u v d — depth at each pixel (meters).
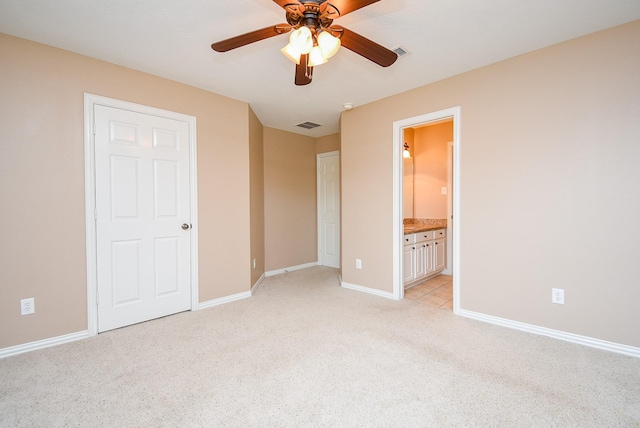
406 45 2.27
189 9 1.84
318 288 3.86
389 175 3.34
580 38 2.17
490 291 2.63
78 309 2.36
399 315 2.86
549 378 1.77
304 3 1.50
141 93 2.67
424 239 4.01
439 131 4.69
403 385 1.72
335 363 1.97
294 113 3.90
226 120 3.28
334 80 2.88
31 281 2.17
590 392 1.64
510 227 2.51
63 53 2.29
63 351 2.16
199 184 3.05
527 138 2.41
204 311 3.00
